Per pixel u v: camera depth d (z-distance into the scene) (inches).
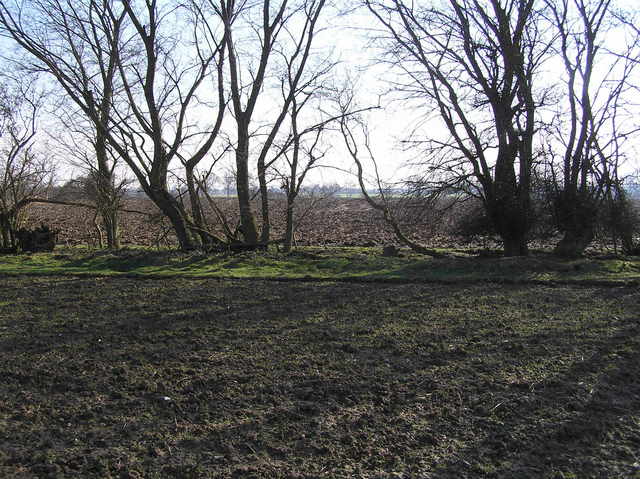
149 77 679.1
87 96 662.5
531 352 299.6
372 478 180.5
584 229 580.1
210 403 242.1
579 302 413.1
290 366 287.0
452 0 581.9
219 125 715.4
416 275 530.9
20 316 408.5
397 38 605.6
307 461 191.6
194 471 184.9
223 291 491.5
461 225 619.8
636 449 194.9
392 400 241.3
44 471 186.1
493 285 486.3
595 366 275.6
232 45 693.3
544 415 223.1
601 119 566.3
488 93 578.9
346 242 978.1
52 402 245.9
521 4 564.7
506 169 582.2
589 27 546.3
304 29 701.9
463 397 242.7
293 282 532.7
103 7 675.4
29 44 658.8
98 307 435.2
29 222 879.1
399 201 637.3
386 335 339.9
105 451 200.1
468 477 180.2
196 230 723.4
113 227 845.2
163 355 308.7
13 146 798.5
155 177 698.2
